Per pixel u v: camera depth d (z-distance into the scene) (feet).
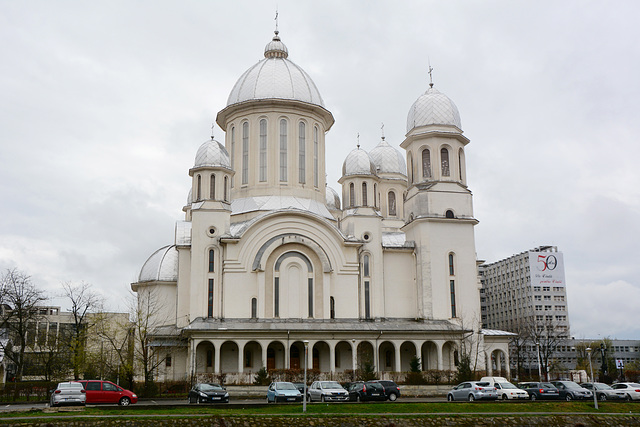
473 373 202.18
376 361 206.80
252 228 216.33
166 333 216.13
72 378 226.79
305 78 253.24
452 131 240.32
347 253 222.48
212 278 213.46
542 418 134.21
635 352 504.43
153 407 133.18
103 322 258.78
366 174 231.91
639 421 137.08
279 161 240.12
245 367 208.85
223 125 259.80
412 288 231.71
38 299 231.30
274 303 212.23
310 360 202.39
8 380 281.95
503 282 514.68
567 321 472.44
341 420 125.29
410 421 127.95
